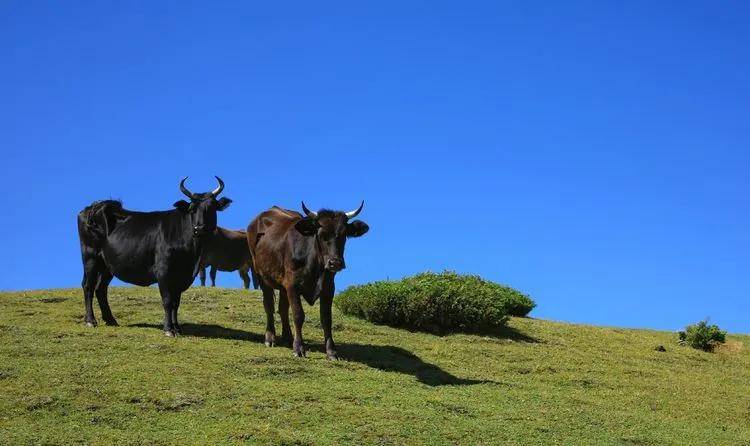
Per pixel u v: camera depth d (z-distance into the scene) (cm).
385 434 1193
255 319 1928
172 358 1469
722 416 1580
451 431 1238
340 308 2111
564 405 1477
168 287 1661
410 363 1670
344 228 1504
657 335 2444
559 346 2030
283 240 1595
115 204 1753
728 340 2431
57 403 1212
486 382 1584
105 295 1762
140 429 1152
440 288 2038
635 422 1427
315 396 1330
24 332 1599
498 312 2070
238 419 1209
